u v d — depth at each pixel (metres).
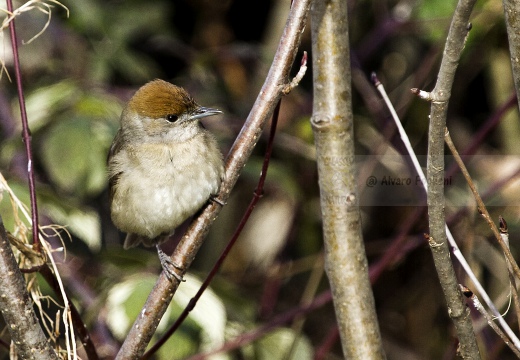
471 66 11.27
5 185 6.13
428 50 11.86
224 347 9.47
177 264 6.96
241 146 7.29
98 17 12.09
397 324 11.92
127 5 12.59
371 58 12.08
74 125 10.20
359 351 6.04
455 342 7.58
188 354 9.54
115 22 12.34
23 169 10.78
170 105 8.27
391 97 11.69
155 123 8.28
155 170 8.20
